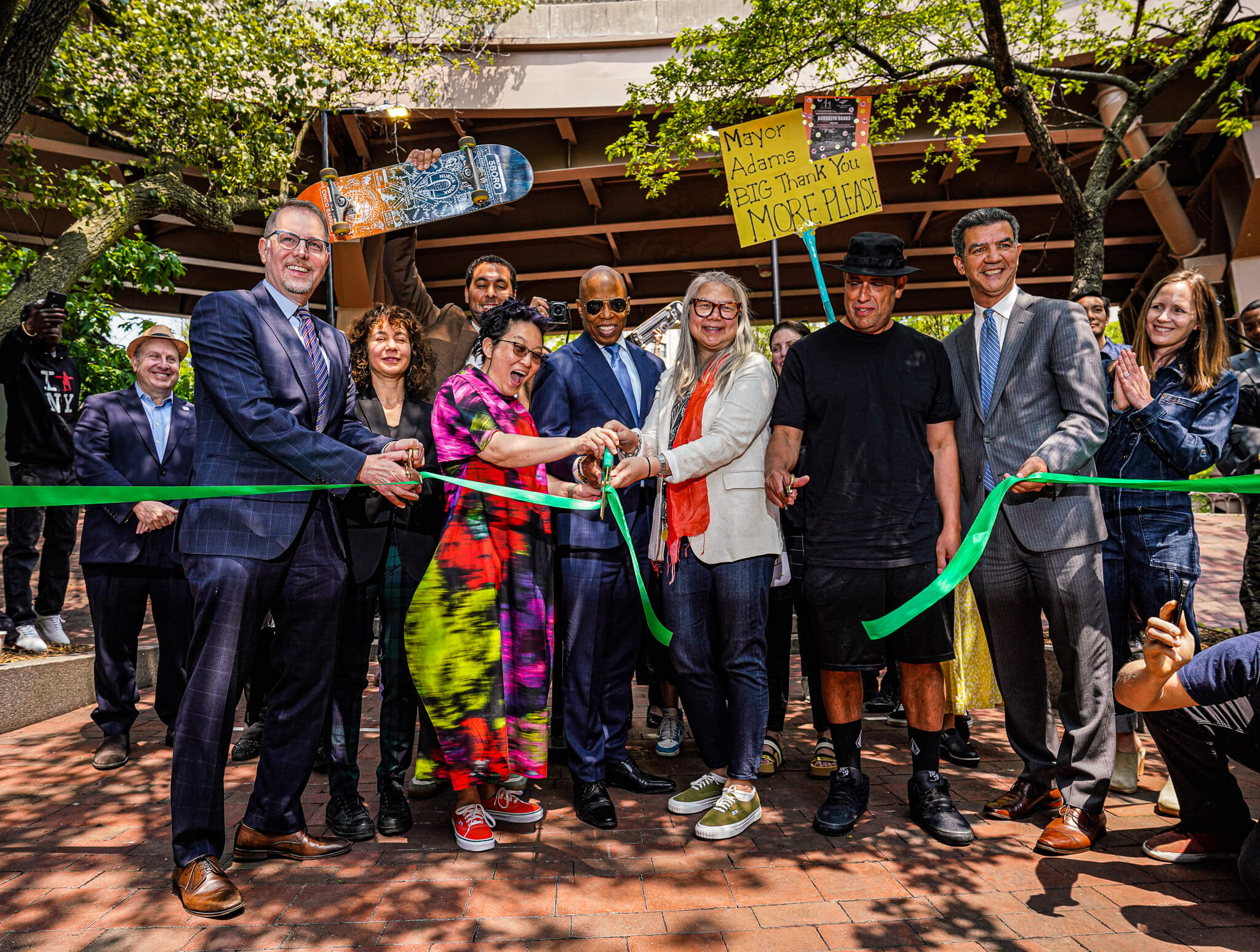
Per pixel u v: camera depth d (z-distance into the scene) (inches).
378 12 407.8
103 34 322.0
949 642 116.6
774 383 126.0
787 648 155.1
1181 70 281.1
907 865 105.6
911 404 115.9
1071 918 91.0
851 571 115.4
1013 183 585.6
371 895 97.7
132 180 550.3
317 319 115.0
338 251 588.7
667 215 622.5
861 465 115.7
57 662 191.3
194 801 96.1
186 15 332.5
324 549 107.0
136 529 156.3
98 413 164.7
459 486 116.7
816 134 204.2
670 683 161.2
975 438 121.1
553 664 154.5
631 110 321.1
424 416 135.1
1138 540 130.9
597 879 102.2
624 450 120.0
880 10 282.0
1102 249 277.3
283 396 105.1
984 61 284.4
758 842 113.8
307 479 101.3
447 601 112.7
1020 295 121.1
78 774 146.9
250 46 354.9
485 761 111.3
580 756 124.3
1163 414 119.0
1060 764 114.7
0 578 303.6
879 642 117.0
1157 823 118.6
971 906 93.9
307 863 107.3
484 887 99.8
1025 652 120.0
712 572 121.3
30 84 214.4
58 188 337.4
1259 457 159.6
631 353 144.2
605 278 137.4
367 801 133.2
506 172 165.6
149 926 90.1
